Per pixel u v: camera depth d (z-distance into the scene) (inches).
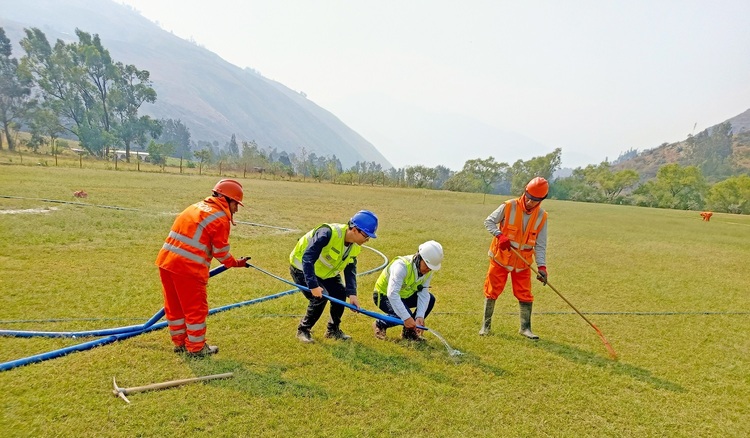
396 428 138.7
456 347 204.7
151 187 802.8
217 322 207.9
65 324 194.5
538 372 185.3
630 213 1288.1
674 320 269.1
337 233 184.4
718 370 200.8
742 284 380.5
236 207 177.6
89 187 706.8
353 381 164.6
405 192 1525.6
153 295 237.3
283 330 204.5
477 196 1644.9
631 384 181.0
